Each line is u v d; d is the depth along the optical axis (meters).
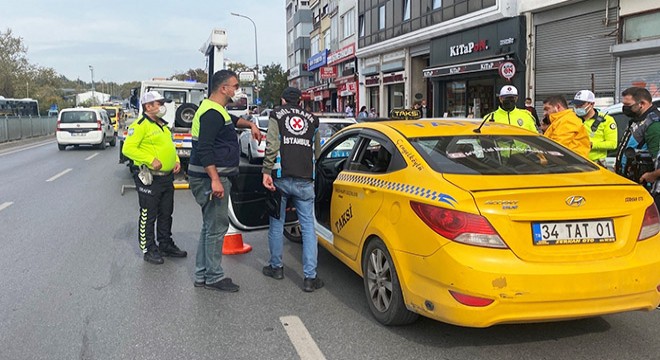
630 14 13.73
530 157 4.16
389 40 27.75
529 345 3.81
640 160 5.23
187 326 4.22
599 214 3.44
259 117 15.24
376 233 4.09
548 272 3.27
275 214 5.28
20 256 6.23
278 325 4.24
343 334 4.05
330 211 5.17
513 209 3.35
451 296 3.37
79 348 3.83
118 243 6.86
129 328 4.19
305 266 5.04
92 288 5.13
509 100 6.41
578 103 6.15
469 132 4.52
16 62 60.28
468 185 3.54
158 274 5.59
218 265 5.06
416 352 3.72
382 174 4.29
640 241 3.52
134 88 15.87
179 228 7.80
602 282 3.33
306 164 4.91
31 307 4.62
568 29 15.96
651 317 4.31
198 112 4.85
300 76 55.66
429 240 3.50
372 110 31.09
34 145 27.64
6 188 11.75
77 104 79.25
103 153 21.73
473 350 3.74
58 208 9.29
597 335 3.97
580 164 4.14
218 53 14.12
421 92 27.08
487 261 3.28
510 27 18.02
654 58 13.13
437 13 22.69
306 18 56.28
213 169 4.75
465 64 20.20
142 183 5.92
